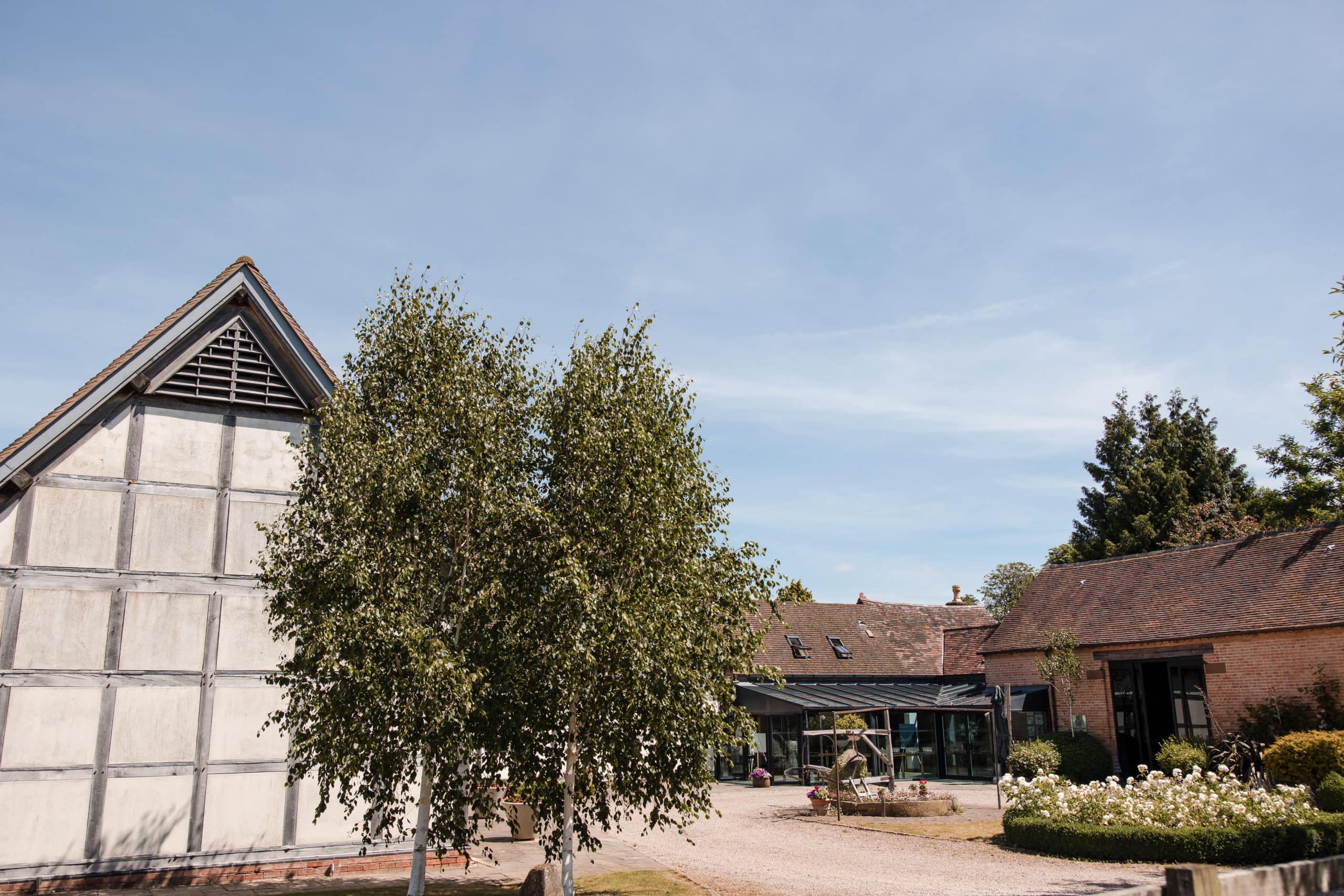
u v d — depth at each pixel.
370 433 12.12
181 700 13.62
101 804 12.88
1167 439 46.44
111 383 13.88
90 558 13.52
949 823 20.23
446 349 12.54
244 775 13.80
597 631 11.02
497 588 11.27
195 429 14.60
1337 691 21.23
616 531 12.02
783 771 30.72
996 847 16.83
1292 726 21.34
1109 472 48.12
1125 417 48.53
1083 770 25.12
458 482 11.77
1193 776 16.88
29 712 12.73
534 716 11.37
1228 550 27.50
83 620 13.30
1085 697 27.39
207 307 14.76
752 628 13.76
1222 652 23.78
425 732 10.61
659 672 11.35
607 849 17.56
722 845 17.98
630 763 11.74
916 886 13.43
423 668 10.11
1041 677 29.02
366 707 10.59
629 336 13.37
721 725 11.92
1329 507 35.59
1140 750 25.67
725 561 12.52
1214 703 23.80
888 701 30.61
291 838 13.97
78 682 13.08
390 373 12.55
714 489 12.99
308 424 12.98
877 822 20.80
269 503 14.80
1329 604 22.09
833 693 31.42
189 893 12.73
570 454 12.51
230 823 13.59
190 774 13.46
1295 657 22.23
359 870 14.42
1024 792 17.56
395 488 11.20
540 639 11.40
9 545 13.07
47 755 12.73
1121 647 26.34
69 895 12.34
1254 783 17.92
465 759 11.07
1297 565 24.53
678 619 11.45
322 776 11.00
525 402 13.03
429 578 11.54
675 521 12.18
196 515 14.30
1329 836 14.65
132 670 13.42
